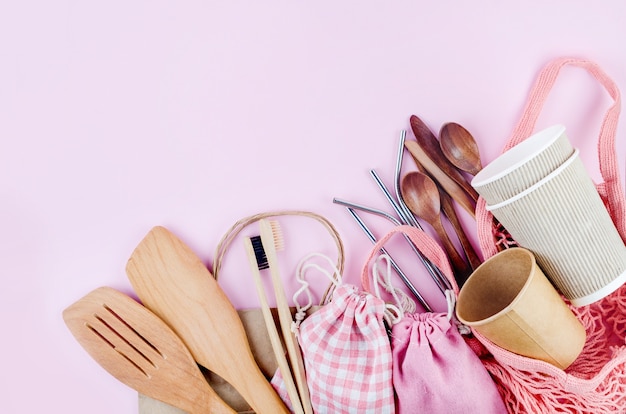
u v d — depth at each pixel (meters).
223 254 0.71
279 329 0.71
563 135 0.60
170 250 0.69
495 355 0.65
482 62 0.73
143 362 0.68
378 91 0.72
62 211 0.70
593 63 0.71
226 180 0.71
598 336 0.73
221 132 0.71
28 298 0.71
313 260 0.74
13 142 0.69
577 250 0.61
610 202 0.70
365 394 0.66
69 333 0.72
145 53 0.69
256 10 0.70
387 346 0.66
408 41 0.72
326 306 0.67
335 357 0.67
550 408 0.65
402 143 0.72
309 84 0.71
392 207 0.74
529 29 0.73
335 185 0.73
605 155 0.69
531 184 0.59
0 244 0.70
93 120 0.69
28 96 0.68
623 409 0.66
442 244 0.75
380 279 0.73
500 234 0.69
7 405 0.72
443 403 0.65
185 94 0.70
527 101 0.74
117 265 0.71
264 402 0.68
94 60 0.68
